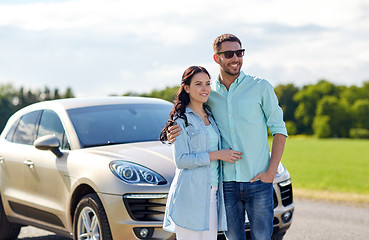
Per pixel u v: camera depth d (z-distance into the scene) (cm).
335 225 703
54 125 550
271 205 353
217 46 348
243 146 346
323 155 4738
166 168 442
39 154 539
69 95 12369
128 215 424
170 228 347
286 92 13762
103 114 549
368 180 2114
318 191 1178
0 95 12112
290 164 3459
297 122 13600
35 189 538
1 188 596
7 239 621
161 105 599
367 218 768
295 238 611
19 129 608
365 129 13062
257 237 354
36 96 12250
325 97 13300
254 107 346
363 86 13700
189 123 334
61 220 501
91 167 461
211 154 333
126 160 453
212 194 342
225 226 342
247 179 346
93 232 451
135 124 543
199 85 338
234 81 350
